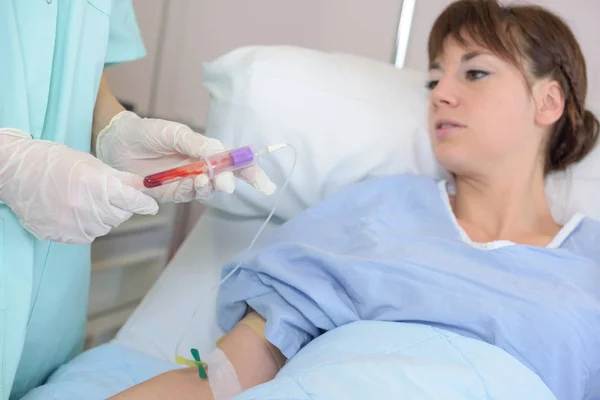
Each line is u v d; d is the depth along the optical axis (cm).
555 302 84
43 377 94
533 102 110
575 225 107
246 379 87
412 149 125
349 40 176
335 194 113
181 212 171
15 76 73
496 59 108
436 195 113
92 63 86
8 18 72
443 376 69
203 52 175
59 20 80
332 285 94
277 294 94
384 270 91
